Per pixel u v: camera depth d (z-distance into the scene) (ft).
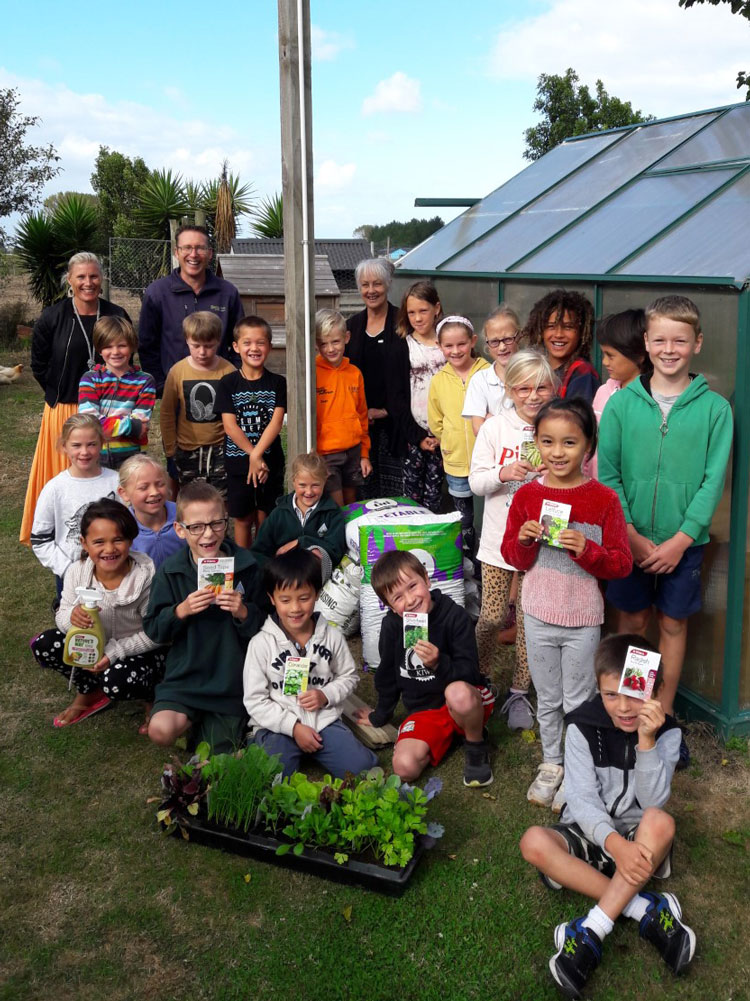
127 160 109.19
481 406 15.70
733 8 27.89
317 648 12.75
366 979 9.07
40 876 10.63
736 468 12.42
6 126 58.90
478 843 11.17
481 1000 8.81
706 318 12.92
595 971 9.20
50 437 18.95
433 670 12.62
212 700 12.99
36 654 14.16
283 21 15.56
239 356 20.65
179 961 9.35
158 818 11.17
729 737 13.23
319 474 15.88
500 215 23.70
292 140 16.02
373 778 11.05
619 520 11.48
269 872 10.68
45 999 8.86
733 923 9.83
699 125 19.70
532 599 11.91
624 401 12.73
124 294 80.84
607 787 10.09
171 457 18.92
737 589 12.76
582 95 67.97
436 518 15.62
